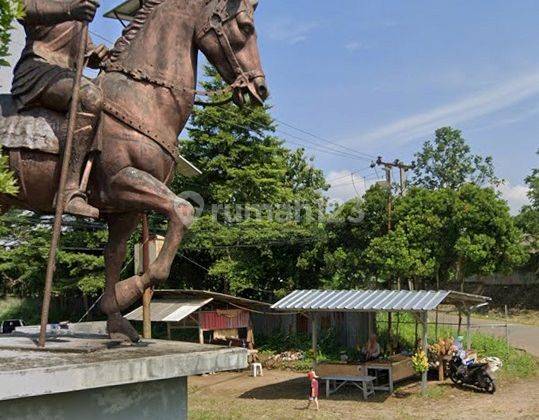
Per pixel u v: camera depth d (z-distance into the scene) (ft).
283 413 39.88
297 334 67.05
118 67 12.59
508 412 38.73
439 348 50.31
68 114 11.94
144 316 40.57
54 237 11.68
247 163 67.56
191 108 13.05
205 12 12.94
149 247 33.99
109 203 12.29
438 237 67.21
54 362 9.96
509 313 104.73
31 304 81.92
